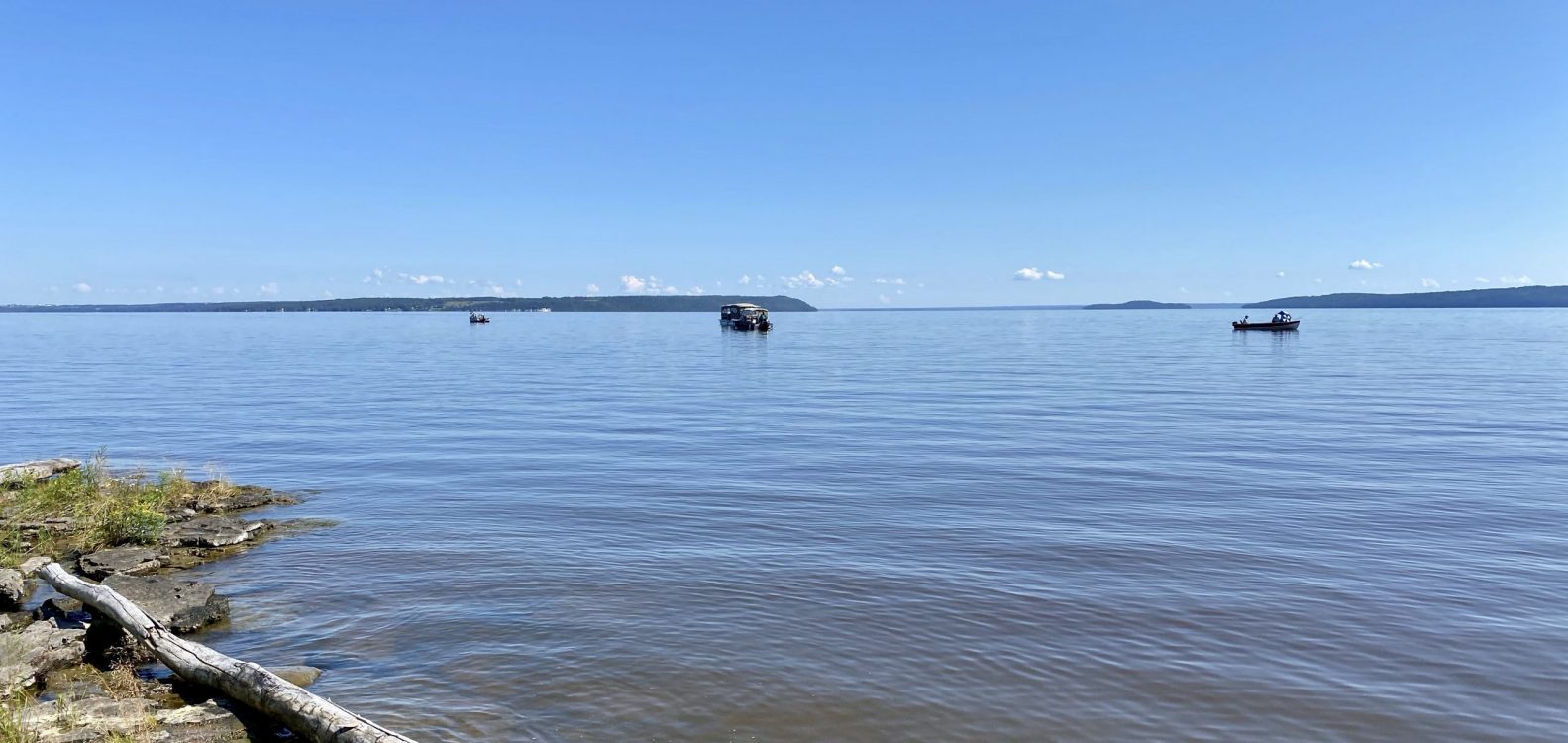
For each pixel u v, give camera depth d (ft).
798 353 284.41
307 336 444.96
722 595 42.55
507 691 32.45
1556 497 62.13
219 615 40.01
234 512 60.75
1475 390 142.31
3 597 42.37
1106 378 173.06
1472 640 36.45
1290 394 138.10
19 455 85.97
